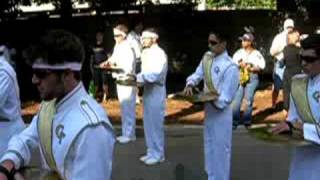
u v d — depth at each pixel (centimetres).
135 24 1855
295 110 551
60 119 333
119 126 1327
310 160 554
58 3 1995
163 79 1032
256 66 1327
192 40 2072
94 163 325
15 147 359
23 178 348
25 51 335
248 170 1010
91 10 2080
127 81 1137
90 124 326
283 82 1330
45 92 333
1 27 1900
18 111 601
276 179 959
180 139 1256
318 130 529
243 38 1332
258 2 2572
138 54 1443
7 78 579
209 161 858
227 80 829
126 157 1083
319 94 536
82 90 338
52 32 332
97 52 1616
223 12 2097
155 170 1009
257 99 1606
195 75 863
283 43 1452
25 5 1950
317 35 543
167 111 1485
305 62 542
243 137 1235
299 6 2088
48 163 341
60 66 328
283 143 522
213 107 839
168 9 2098
